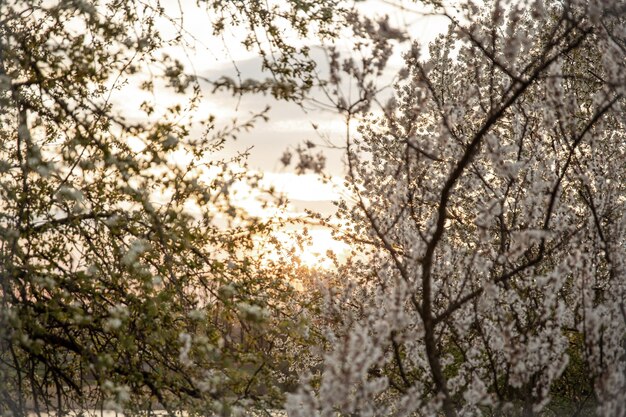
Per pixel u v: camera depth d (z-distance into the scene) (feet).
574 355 34.58
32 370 25.31
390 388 32.91
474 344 27.86
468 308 27.25
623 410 19.94
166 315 23.90
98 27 24.17
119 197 24.93
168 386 24.30
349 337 19.57
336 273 33.99
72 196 21.33
